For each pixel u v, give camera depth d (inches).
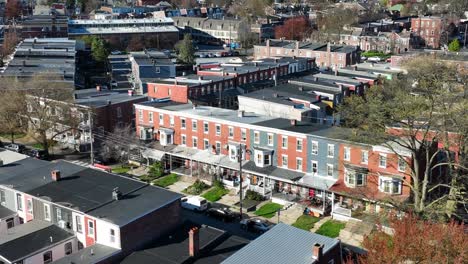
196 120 3284.9
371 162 2662.4
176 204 2151.8
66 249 2065.7
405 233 1569.9
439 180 2748.5
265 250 1765.5
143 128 3521.2
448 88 2842.0
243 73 4704.7
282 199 2817.4
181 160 3314.5
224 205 2824.8
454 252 1496.1
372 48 7647.6
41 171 2496.3
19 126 3745.1
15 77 4357.8
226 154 3189.0
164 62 5506.9
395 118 2327.8
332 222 2593.5
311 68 5669.3
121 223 1935.3
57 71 5000.0
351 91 4384.8
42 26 7637.8
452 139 2534.5
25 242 2020.2
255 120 3169.3
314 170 2871.6
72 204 2110.0
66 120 3609.7
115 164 3447.3
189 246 1927.9
